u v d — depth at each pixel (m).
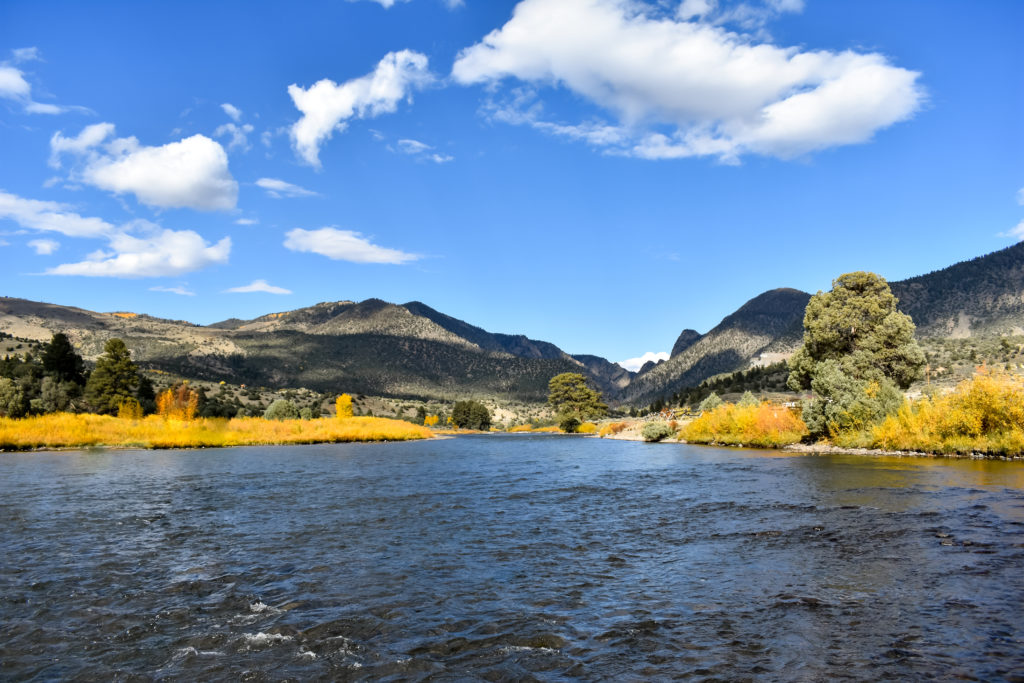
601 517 19.72
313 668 8.19
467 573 12.92
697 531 17.17
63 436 60.12
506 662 8.34
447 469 37.53
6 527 18.02
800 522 17.97
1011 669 7.80
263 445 69.75
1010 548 14.17
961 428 40.09
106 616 10.28
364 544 15.74
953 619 9.67
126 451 55.78
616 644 8.95
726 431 65.69
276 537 16.59
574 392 141.12
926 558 13.48
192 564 13.69
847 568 12.82
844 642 8.83
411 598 11.21
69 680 7.86
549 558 14.23
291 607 10.73
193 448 61.91
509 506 22.19
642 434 82.25
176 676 7.96
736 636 9.16
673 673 7.89
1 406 74.94
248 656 8.61
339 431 78.19
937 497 21.72
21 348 196.62
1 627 9.76
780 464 38.03
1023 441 35.97
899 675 7.70
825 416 53.69
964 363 136.88
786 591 11.35
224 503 22.80
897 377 61.72
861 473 30.47
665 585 11.92
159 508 21.58
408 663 8.33
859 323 63.50
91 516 19.91
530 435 116.44
